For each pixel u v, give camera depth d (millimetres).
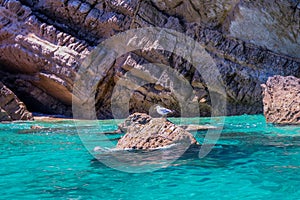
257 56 12945
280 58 13125
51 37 12484
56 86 12664
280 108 9180
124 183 3961
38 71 12695
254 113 13055
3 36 12695
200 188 3748
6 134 8266
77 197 3498
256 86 12852
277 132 7863
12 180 4109
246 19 12586
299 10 12258
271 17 12492
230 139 6938
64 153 5746
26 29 12586
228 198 3430
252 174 4254
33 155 5602
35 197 3502
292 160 4973
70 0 12727
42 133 8406
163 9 12828
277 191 3600
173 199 3428
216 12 12656
